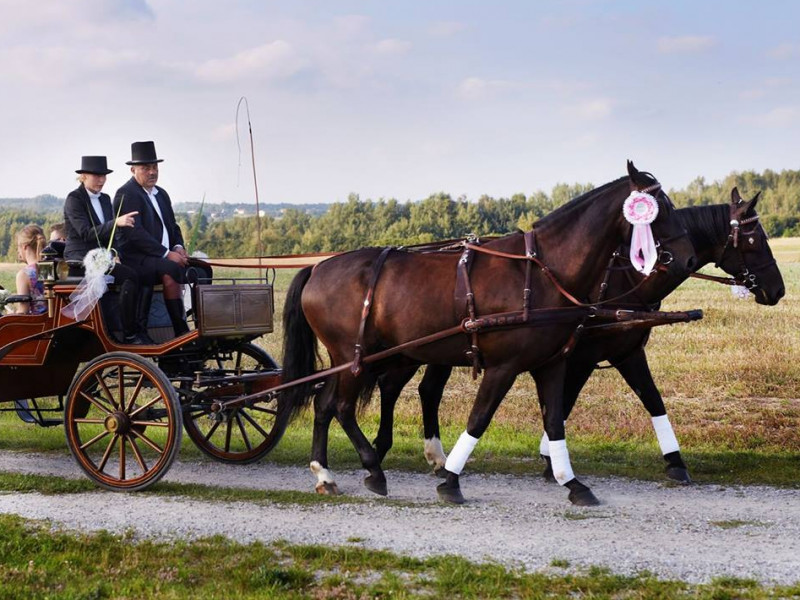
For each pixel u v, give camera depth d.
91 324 8.40
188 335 7.99
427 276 7.55
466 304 7.29
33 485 8.09
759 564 5.62
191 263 8.80
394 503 7.45
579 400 12.60
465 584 5.30
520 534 6.39
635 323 7.45
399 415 11.88
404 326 7.56
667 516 6.90
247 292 8.25
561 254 7.30
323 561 5.78
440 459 8.75
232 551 6.04
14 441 10.46
